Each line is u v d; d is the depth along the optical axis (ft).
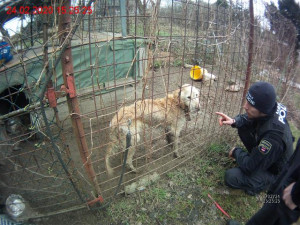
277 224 4.82
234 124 8.27
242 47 9.79
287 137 6.49
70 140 10.77
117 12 12.62
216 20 8.21
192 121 12.25
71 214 7.14
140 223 7.05
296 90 17.46
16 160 8.02
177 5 7.60
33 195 7.39
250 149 8.57
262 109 6.23
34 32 5.25
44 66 4.45
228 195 8.20
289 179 4.48
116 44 12.88
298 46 17.13
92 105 12.94
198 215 7.44
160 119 9.43
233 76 15.48
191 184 8.48
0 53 5.62
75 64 11.95
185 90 9.57
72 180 5.97
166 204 7.68
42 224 6.73
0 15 4.90
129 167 8.98
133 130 8.22
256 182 7.57
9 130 7.98
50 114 11.21
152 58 6.14
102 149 9.80
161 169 9.16
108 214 7.20
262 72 12.42
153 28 5.71
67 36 4.28
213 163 9.40
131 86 13.97
